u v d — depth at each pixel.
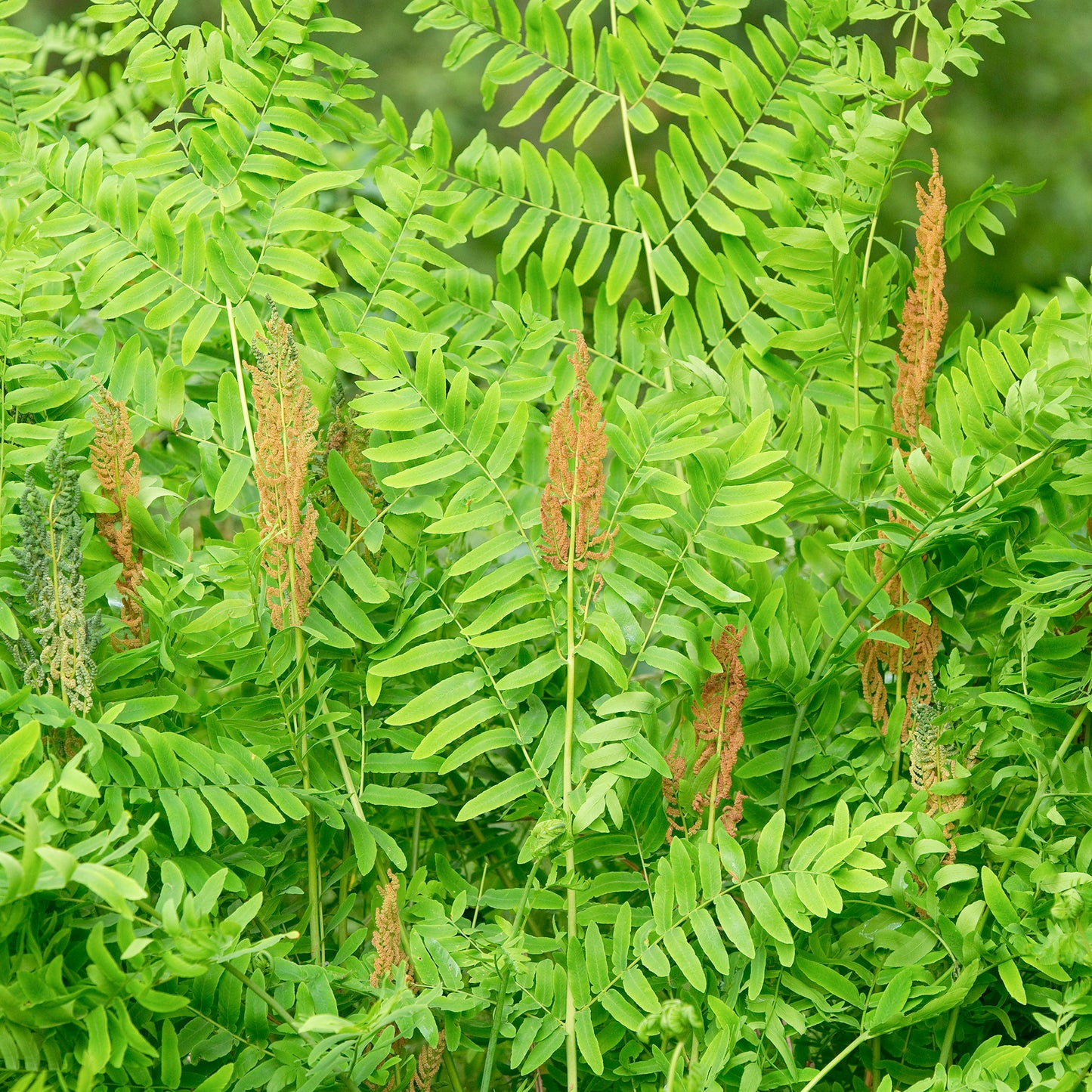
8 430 4.08
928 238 4.18
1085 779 4.10
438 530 4.08
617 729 4.07
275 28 4.20
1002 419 4.10
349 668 4.21
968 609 4.22
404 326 4.17
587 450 4.06
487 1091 4.00
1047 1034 4.15
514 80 4.29
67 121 4.48
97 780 3.93
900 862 4.09
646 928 4.04
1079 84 10.94
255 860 4.06
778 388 4.30
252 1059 3.96
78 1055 3.86
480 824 4.35
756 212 4.41
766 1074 4.06
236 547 4.07
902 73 4.24
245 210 4.45
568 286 4.31
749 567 4.27
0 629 4.00
